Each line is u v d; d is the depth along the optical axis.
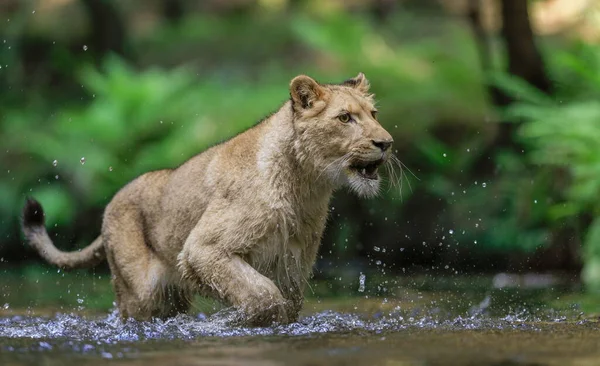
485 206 15.57
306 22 21.16
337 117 7.41
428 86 18.22
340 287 11.84
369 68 19.16
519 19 15.66
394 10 24.73
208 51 24.30
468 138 17.05
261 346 5.74
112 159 18.72
